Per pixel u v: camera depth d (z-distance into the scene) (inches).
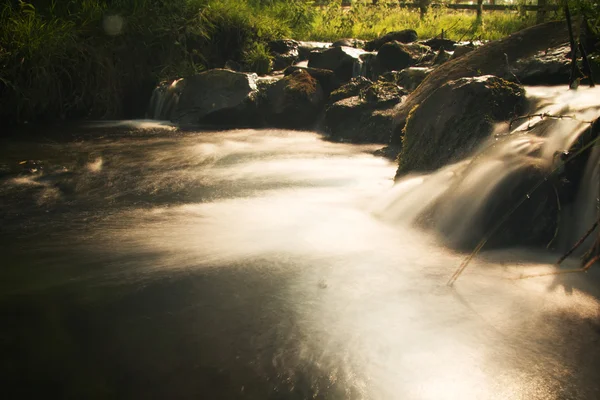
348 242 154.3
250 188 224.1
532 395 86.7
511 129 182.9
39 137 345.7
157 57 476.1
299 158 293.4
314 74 423.8
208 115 411.2
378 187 224.7
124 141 340.8
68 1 454.0
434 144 200.8
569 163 146.6
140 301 117.7
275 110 401.7
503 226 146.1
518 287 122.3
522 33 274.7
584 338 102.1
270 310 113.2
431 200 165.6
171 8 489.4
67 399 86.0
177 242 155.1
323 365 94.3
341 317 110.2
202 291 122.3
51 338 103.1
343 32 630.5
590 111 170.2
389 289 122.4
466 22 661.9
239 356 97.2
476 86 197.2
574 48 213.9
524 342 101.0
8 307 115.0
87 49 426.9
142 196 211.8
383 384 89.4
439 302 116.1
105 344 101.2
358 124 349.4
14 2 435.2
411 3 724.7
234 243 153.7
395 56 437.1
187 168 265.3
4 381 90.2
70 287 124.9
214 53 516.4
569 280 124.1
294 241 154.8
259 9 580.7
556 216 143.6
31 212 188.7
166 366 94.5
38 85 398.3
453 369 93.1
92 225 173.3
